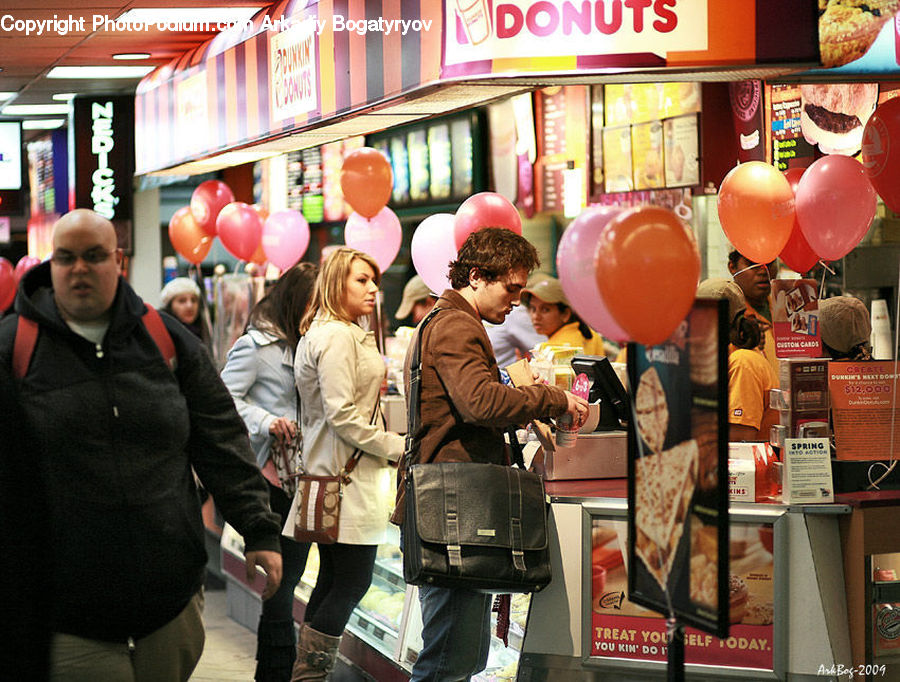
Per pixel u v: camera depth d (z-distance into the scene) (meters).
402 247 12.09
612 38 4.78
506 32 4.82
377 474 6.26
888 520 4.85
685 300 3.83
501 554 4.75
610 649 4.96
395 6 5.83
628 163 8.35
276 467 6.82
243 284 11.19
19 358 3.84
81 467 3.84
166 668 4.04
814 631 4.77
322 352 6.15
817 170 5.28
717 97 7.44
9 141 14.27
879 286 7.68
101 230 3.87
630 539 4.26
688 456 3.79
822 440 4.85
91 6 8.24
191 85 9.77
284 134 7.80
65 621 3.84
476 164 10.45
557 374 5.59
